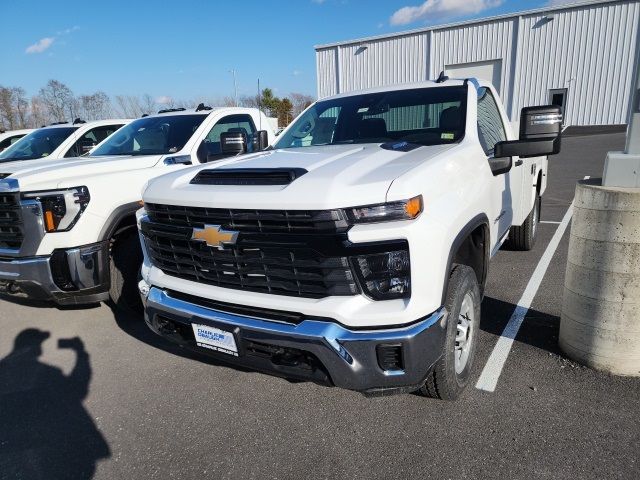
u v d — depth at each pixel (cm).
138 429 270
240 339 230
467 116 326
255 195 217
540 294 422
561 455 223
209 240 234
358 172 225
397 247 203
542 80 2158
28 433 272
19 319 446
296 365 223
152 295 276
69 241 364
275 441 251
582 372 292
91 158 514
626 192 258
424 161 240
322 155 280
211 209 234
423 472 220
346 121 372
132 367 344
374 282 208
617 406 257
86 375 336
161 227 265
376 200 201
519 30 2147
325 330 209
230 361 245
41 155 791
